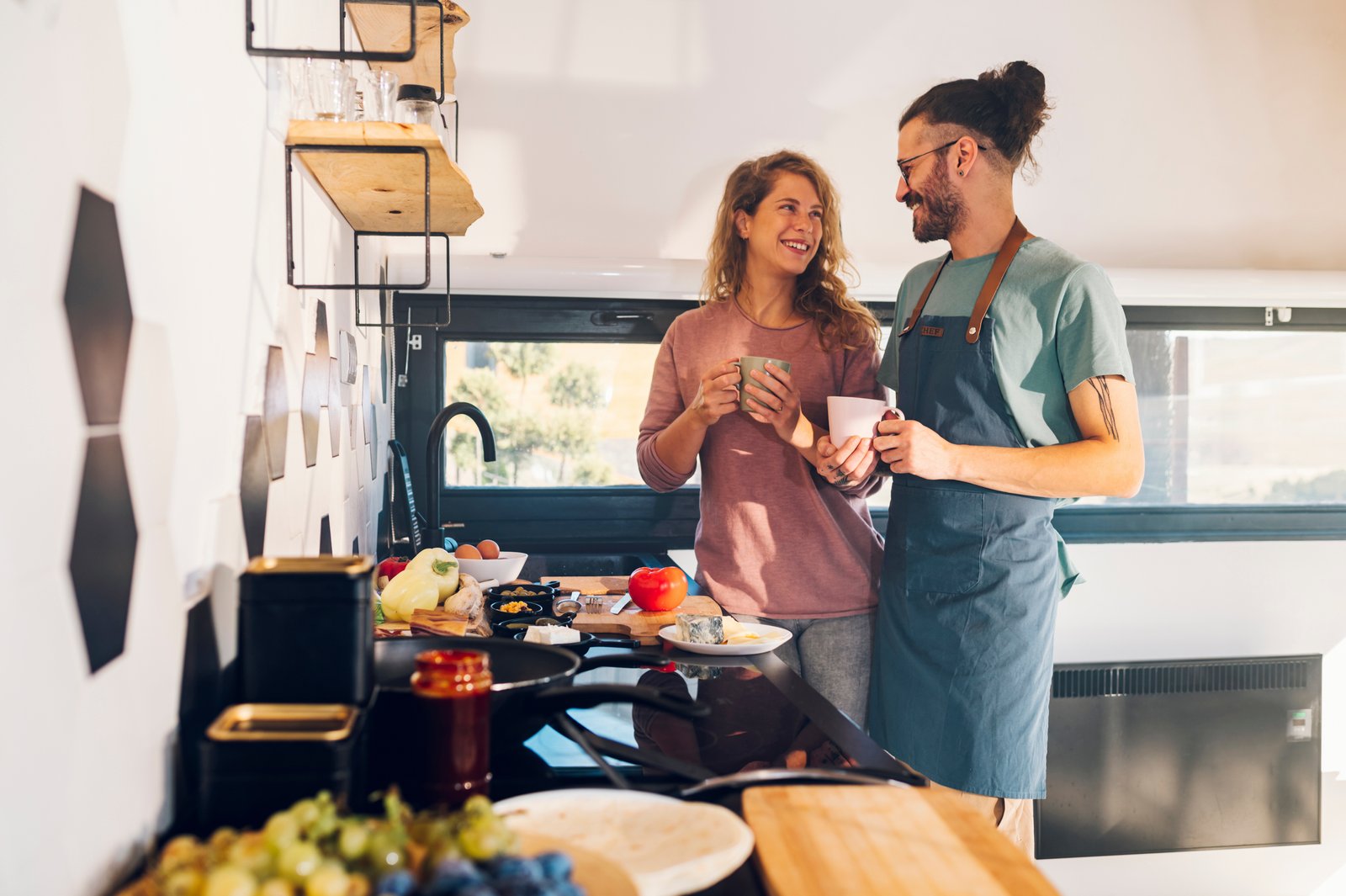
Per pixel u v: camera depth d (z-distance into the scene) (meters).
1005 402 1.53
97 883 0.53
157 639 0.63
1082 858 2.52
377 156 1.06
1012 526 1.50
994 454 1.46
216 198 0.78
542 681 0.82
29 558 0.46
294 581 0.67
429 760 0.69
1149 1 2.41
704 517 1.77
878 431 1.49
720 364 1.61
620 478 2.41
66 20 0.50
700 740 0.88
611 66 2.25
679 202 2.29
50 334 0.48
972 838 0.66
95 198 0.54
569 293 2.24
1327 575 2.57
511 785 0.77
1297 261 2.50
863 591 1.72
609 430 2.39
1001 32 2.37
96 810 0.53
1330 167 2.50
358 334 1.66
